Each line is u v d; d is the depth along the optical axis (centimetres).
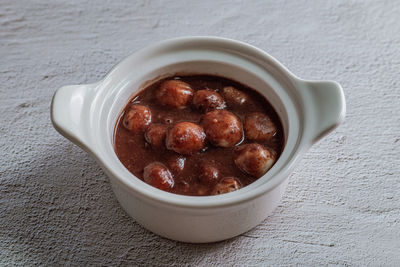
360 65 50
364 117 47
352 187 44
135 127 41
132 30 52
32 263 41
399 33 52
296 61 50
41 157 45
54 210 43
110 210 43
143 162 41
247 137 41
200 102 42
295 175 44
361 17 54
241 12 53
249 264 41
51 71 49
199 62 43
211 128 41
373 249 42
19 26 52
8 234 42
